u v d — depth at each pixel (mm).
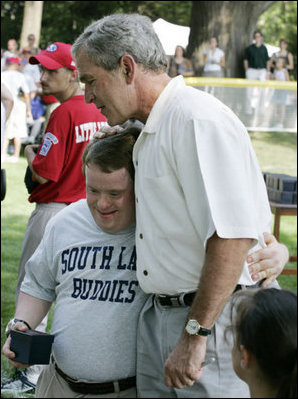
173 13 27219
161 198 2115
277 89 11430
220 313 2098
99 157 2219
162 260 2146
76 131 3916
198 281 2143
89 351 2258
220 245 2018
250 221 2020
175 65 15469
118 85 2168
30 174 4043
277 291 1688
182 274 2141
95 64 2166
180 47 15508
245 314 1678
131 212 2266
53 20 26469
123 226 2277
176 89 2158
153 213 2129
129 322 2260
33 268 2447
